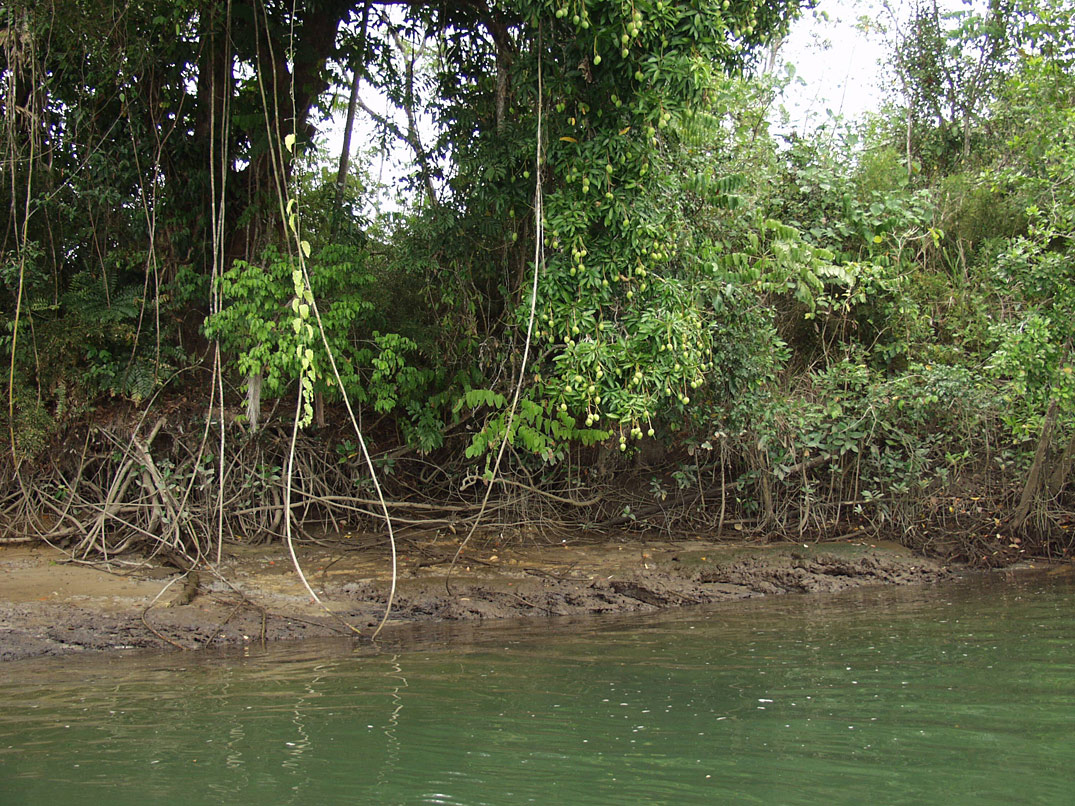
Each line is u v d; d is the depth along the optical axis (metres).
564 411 10.57
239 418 12.59
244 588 9.94
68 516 11.79
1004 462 13.14
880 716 5.10
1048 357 11.41
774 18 11.81
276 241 13.10
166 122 13.38
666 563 11.45
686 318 10.58
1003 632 7.62
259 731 4.98
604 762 4.35
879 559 11.79
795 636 7.68
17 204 12.72
